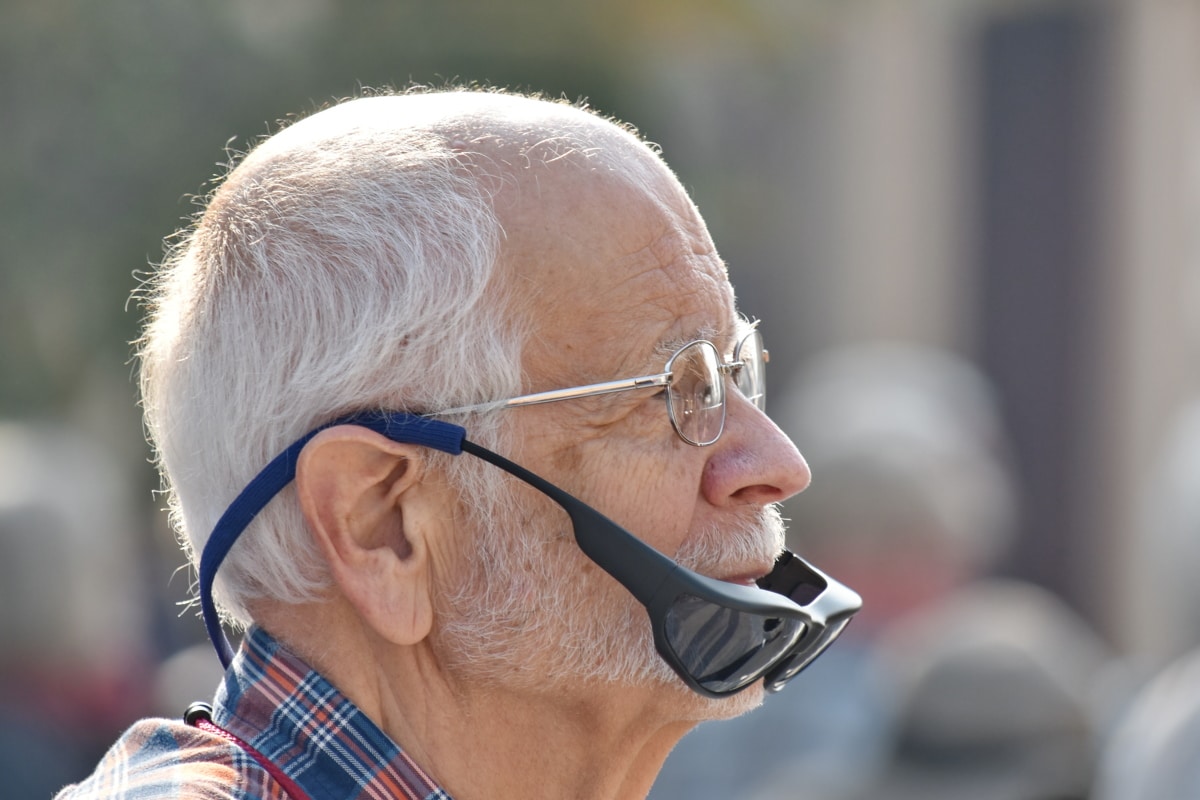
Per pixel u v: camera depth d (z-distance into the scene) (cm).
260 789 604
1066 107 3422
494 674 644
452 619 644
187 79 2161
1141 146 3369
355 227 638
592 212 654
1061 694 1188
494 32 2356
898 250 3500
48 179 2100
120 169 2122
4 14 2084
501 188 646
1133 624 3344
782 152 3381
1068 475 3462
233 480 645
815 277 3519
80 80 2106
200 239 677
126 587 2044
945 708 1183
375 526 640
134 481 2330
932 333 3534
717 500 675
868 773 1216
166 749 620
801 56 3198
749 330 722
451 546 644
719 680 644
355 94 2258
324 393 628
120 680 1546
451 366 633
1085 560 3416
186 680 1683
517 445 642
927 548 1526
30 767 1344
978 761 1170
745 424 693
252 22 2256
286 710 634
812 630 667
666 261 668
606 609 651
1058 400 3462
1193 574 1263
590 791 668
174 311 679
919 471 1554
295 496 635
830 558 1548
